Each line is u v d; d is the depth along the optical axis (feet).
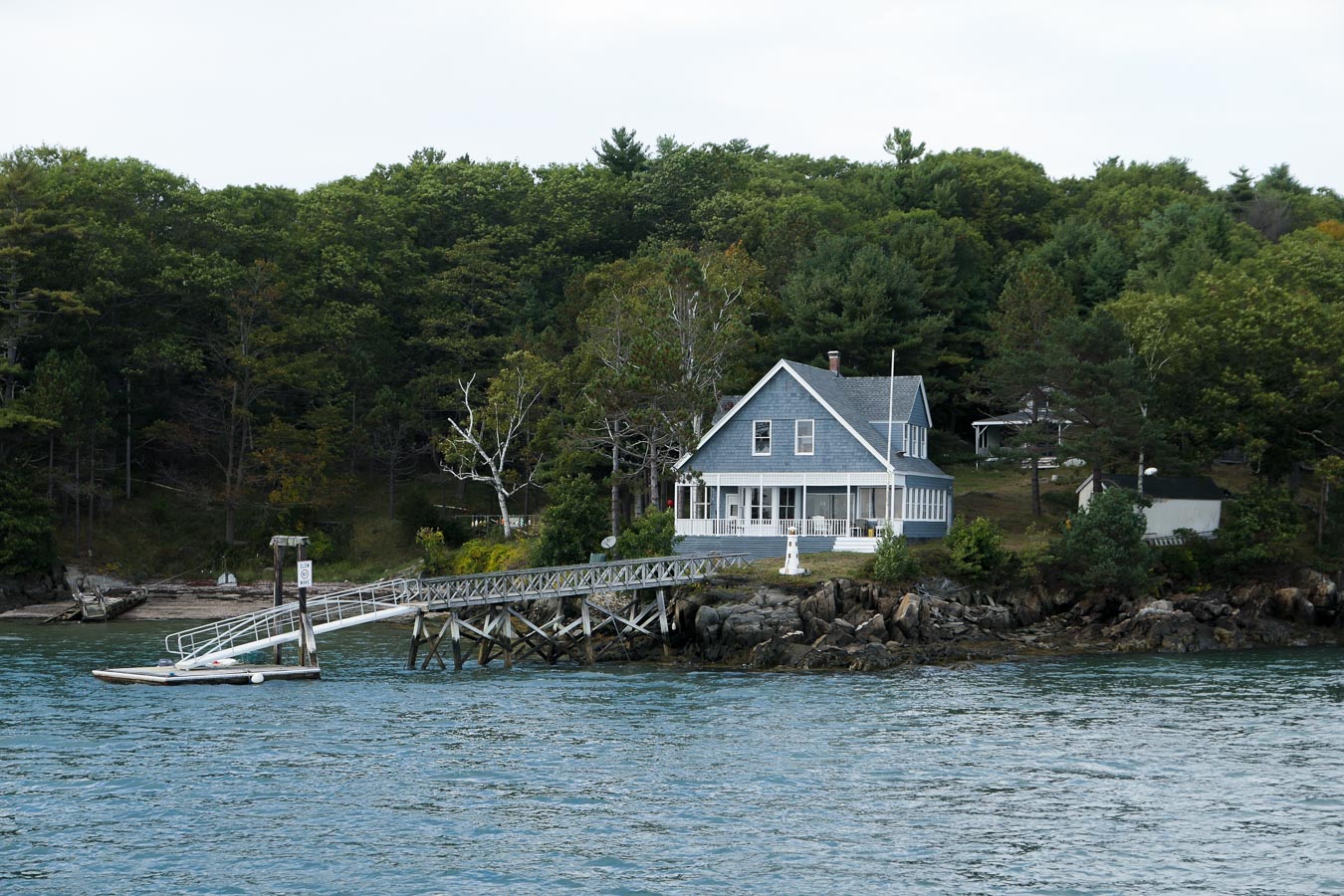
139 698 144.66
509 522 283.38
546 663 182.60
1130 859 85.20
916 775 107.45
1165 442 230.27
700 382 250.98
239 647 166.61
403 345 349.41
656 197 408.05
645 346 234.38
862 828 92.02
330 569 290.76
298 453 296.92
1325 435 251.39
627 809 96.63
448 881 80.89
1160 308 269.85
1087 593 209.15
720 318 262.88
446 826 92.02
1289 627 209.46
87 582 276.41
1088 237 401.08
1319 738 122.93
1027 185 470.80
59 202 314.35
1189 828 92.07
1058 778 106.42
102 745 117.39
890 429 242.17
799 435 236.22
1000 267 383.04
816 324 310.45
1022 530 254.47
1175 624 199.11
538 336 320.29
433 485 330.54
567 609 200.03
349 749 116.57
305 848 86.94
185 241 333.21
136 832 90.07
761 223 377.50
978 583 205.77
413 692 150.92
